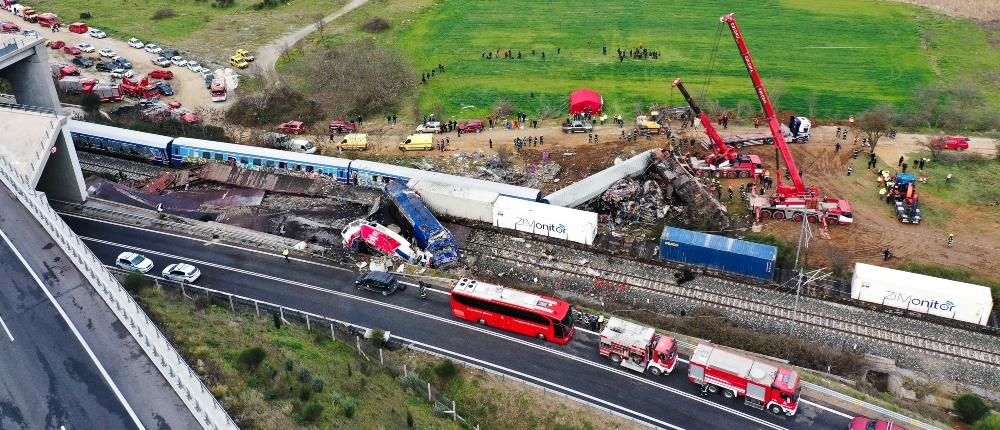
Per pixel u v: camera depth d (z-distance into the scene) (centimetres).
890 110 10669
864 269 6831
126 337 5141
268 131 10844
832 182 9050
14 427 4369
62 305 5459
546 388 5538
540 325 5984
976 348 6228
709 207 8181
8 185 7131
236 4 16800
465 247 7775
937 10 15112
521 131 10675
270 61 13425
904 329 6462
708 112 10956
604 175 8650
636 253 7588
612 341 5678
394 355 5884
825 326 6506
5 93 11788
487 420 5344
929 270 7212
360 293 6712
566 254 7644
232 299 6475
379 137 10569
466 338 6106
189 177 9019
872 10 15312
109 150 9962
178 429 4359
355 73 12225
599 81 12319
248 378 4972
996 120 10550
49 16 14775
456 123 10812
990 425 5122
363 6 16562
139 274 6500
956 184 8912
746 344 6119
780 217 8231
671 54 13338
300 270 7069
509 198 8100
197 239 7606
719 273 7250
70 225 7806
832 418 5222
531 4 16375
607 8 15950
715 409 5331
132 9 16338
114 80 12512
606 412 5303
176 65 13238
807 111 11106
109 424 4388
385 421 4944
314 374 5238
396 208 8169
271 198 8631
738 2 16075
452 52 13738
